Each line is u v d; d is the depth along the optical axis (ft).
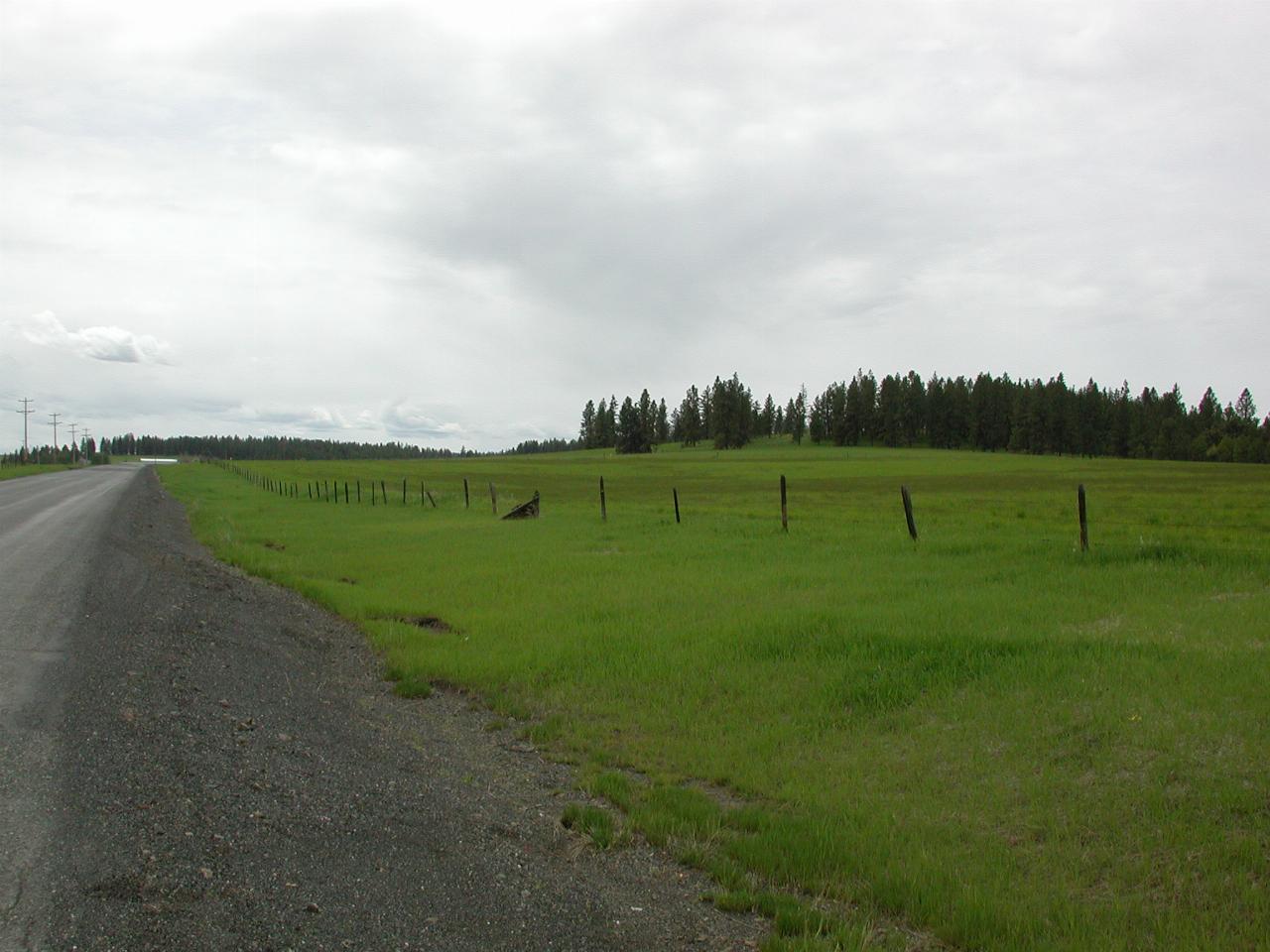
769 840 17.16
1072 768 19.43
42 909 12.33
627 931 13.79
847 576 42.75
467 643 34.14
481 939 13.01
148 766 18.07
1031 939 13.58
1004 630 29.84
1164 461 346.74
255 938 12.23
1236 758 18.84
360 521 92.89
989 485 177.58
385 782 19.48
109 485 181.06
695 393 596.70
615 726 24.70
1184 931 13.50
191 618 35.47
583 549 59.21
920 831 17.38
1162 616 30.91
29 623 32.73
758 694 26.08
